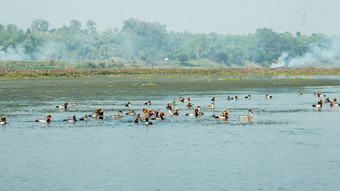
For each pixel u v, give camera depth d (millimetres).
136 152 52750
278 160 49000
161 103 102250
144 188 40312
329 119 76938
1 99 111750
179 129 67000
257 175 43812
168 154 51750
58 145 56406
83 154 51844
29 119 76875
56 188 40438
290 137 61000
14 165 47469
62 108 92812
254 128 67875
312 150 53406
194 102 104750
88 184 41406
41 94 126375
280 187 40375
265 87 155750
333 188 40094
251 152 52531
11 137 61219
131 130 66188
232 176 43531
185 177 43344
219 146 55594
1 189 40094
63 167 46719
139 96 120125
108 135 62469
